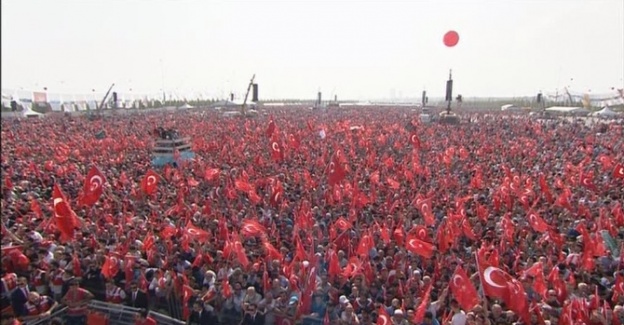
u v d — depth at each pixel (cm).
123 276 1591
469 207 2494
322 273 1612
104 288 1558
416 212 2333
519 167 3741
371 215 2297
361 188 2859
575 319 1323
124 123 7525
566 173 3356
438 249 1873
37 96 10494
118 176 3144
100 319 1399
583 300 1346
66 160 3634
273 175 3194
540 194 2697
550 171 3572
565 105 14688
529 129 6788
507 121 8531
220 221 1934
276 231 2023
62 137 5359
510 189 2620
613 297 1455
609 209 2412
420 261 1736
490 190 2789
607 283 1602
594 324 1322
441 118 8406
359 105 19412
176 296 1509
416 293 1518
